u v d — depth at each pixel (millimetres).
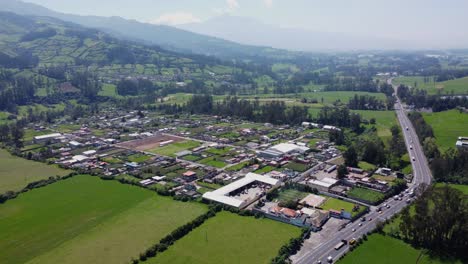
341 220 136250
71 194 161250
